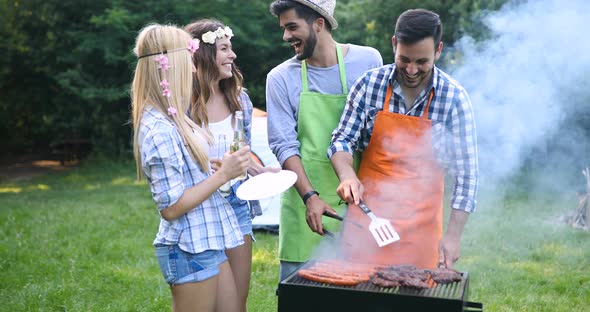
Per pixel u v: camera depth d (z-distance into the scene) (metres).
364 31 9.48
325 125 2.86
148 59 2.35
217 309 2.51
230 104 3.02
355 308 2.12
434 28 2.39
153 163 2.25
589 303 4.00
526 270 4.70
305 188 2.76
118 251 5.37
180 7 10.98
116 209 7.39
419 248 2.69
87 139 12.84
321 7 2.72
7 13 12.45
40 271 4.78
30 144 14.18
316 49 2.84
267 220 6.03
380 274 2.27
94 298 4.23
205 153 2.38
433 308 2.04
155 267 4.93
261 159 5.87
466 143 2.60
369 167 2.73
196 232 2.35
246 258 2.98
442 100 2.59
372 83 2.67
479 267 4.73
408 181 2.67
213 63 2.91
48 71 12.61
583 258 4.96
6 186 10.07
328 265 2.45
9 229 6.29
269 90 2.95
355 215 2.73
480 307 2.36
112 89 11.60
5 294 4.25
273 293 4.25
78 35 11.61
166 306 4.05
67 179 10.58
